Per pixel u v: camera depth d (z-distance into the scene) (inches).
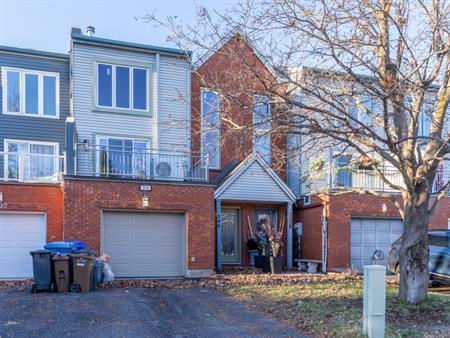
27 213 582.6
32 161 601.0
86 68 679.1
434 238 544.4
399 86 329.1
